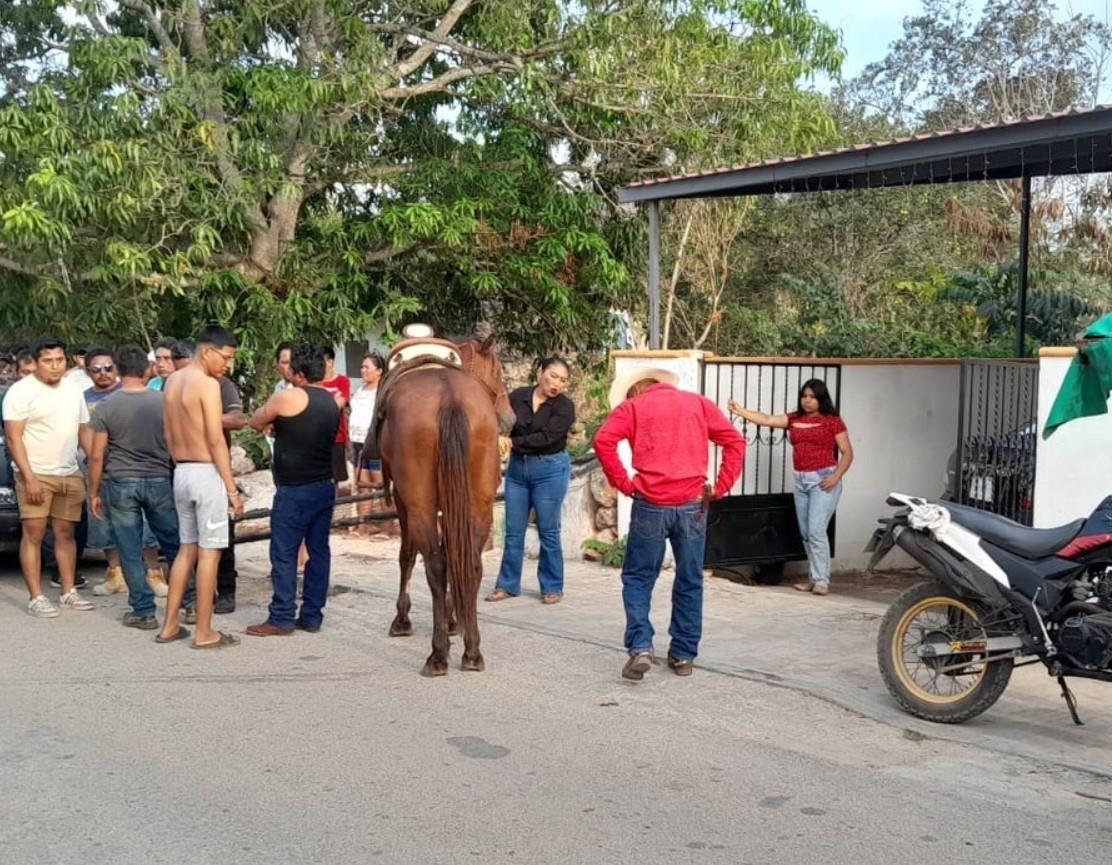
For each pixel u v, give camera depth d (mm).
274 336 15180
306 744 5570
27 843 4398
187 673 6891
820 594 9594
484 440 6855
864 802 4875
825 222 19688
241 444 15539
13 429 8359
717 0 15398
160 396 8195
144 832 4508
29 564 8570
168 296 15516
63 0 14031
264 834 4492
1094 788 5078
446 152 16969
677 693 6488
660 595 9055
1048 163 10961
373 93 14484
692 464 6652
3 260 14352
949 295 16125
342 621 8367
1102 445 7344
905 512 6195
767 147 15375
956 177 11141
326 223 16016
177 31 15930
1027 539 5879
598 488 10719
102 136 13320
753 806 4816
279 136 15164
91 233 14492
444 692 6488
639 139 16094
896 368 10906
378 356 11867
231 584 8766
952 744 5660
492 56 15469
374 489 11797
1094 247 17625
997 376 10102
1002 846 4438
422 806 4785
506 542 8945
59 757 5375
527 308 17453
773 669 6965
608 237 16922
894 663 6121
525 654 7332
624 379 6953
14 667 7020
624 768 5266
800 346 16891
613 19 14773
